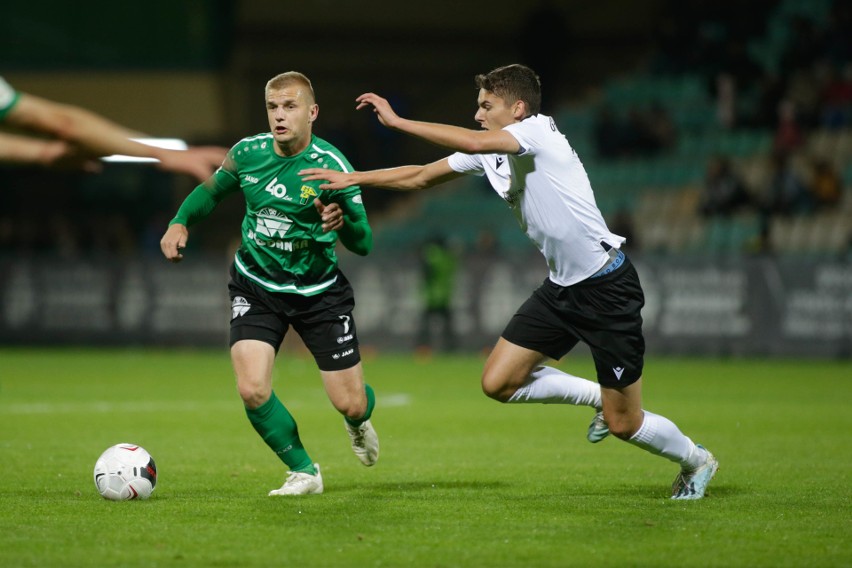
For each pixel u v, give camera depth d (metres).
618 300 21.44
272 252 22.33
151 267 82.12
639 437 22.09
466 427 38.03
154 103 100.19
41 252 94.19
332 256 22.70
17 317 83.00
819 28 93.62
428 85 106.69
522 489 24.14
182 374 61.69
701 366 69.81
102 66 99.50
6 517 20.11
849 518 20.42
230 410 43.16
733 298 75.12
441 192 101.88
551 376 23.12
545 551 17.31
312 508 21.23
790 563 16.59
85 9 98.94
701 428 37.81
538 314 22.22
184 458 29.45
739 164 89.38
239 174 22.34
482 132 20.33
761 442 33.91
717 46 95.62
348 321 22.78
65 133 11.12
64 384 55.12
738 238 83.19
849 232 80.19
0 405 44.81
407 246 96.12
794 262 74.25
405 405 45.94
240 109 103.19
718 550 17.47
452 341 79.00
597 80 107.69
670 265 76.38
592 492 23.75
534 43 102.25
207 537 18.27
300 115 21.53
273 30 103.56
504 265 78.44
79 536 18.30
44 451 30.73
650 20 107.12
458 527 19.30
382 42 105.69
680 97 97.31
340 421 39.78
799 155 87.81
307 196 21.86
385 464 28.64
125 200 102.88
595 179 93.44
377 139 104.19
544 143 20.88
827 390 53.22
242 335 22.45
